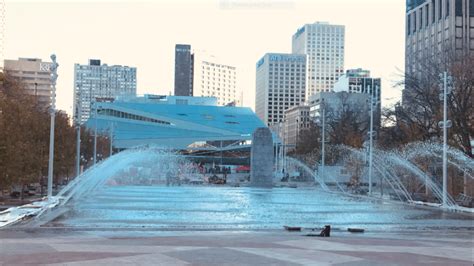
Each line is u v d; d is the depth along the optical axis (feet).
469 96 157.89
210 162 514.68
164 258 41.01
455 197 148.46
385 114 207.92
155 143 529.86
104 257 41.11
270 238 57.16
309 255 43.83
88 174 172.65
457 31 412.36
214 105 649.61
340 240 56.39
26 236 58.65
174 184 252.01
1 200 130.82
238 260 40.50
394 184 178.81
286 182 290.35
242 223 80.07
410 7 488.02
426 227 79.41
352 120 329.31
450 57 180.04
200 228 70.79
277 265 38.47
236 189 208.54
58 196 134.51
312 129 366.22
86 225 72.23
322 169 246.47
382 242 55.62
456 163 146.92
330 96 542.16
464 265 39.65
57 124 169.27
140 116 564.30
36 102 166.09
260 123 600.39
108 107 569.23
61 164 167.32
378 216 98.68
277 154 456.45
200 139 544.21
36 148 132.57
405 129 189.16
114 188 195.62
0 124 105.40
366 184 225.76
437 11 438.40
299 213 101.65
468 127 156.15
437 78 172.14
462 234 70.79
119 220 80.59
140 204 115.75
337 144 308.19
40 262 38.37
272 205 122.31
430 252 47.42
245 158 516.32
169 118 562.66
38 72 367.66
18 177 113.09
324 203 133.90
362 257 43.19
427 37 455.22
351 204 131.44
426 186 160.45
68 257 40.86
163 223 77.46
